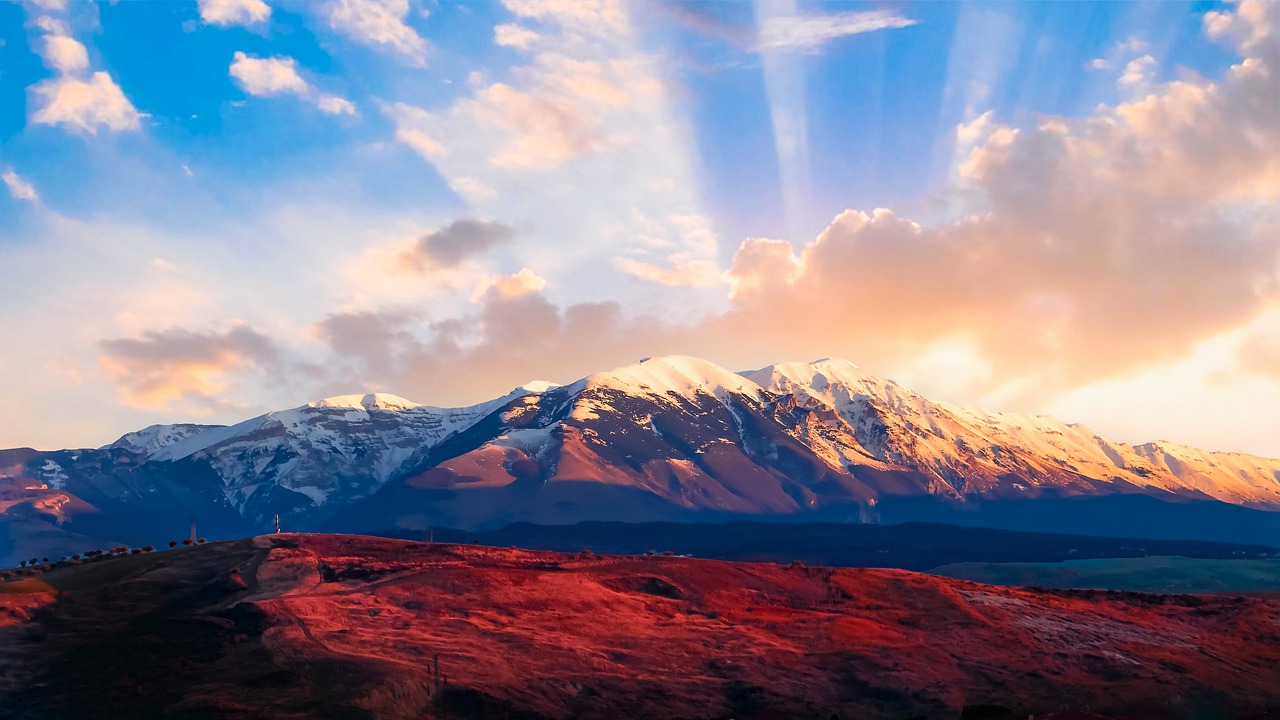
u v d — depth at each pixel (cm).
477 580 12950
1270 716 11194
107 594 12519
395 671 10531
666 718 10412
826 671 11644
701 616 12875
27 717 9794
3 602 11894
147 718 9694
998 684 11681
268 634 11244
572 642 11731
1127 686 11888
